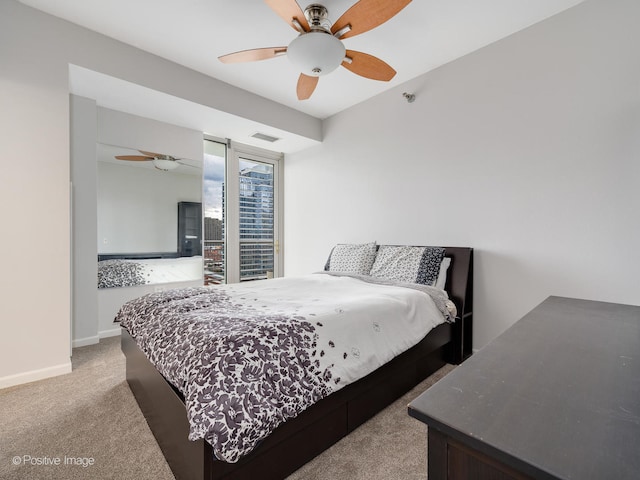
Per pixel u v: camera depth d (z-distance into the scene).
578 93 2.08
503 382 0.68
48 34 2.20
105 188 3.01
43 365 2.20
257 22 2.25
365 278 2.63
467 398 0.61
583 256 2.06
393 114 3.21
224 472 1.04
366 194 3.50
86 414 1.75
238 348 1.15
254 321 1.36
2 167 2.06
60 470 1.33
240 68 2.87
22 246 2.13
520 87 2.34
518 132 2.36
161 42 2.49
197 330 1.31
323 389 1.29
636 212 1.87
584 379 0.69
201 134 3.66
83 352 2.68
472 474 0.52
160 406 1.42
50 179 2.22
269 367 1.17
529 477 0.45
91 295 2.89
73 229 2.79
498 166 2.46
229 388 1.04
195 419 0.98
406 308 1.97
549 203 2.21
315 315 1.52
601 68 1.99
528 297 2.31
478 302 2.58
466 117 2.65
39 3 2.10
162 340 1.42
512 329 1.08
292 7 1.67
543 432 0.50
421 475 1.31
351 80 3.06
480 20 2.23
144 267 3.28
